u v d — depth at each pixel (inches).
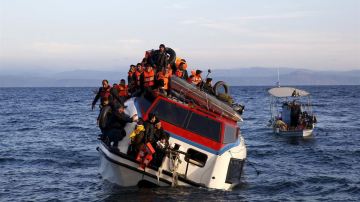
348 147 1301.7
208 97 721.0
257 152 1228.5
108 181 710.5
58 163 987.9
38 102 4229.8
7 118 2304.4
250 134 1681.8
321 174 900.6
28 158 1046.4
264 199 698.8
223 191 672.4
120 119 665.6
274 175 892.6
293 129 1592.0
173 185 641.0
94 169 919.0
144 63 828.0
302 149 1278.3
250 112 2923.2
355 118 2385.6
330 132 1731.1
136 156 639.8
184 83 729.6
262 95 6289.4
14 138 1448.1
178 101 691.4
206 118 676.1
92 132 1638.8
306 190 766.5
